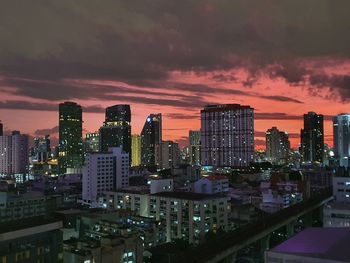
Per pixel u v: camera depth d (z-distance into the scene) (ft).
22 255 351.46
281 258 294.87
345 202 636.07
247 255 593.42
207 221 609.83
